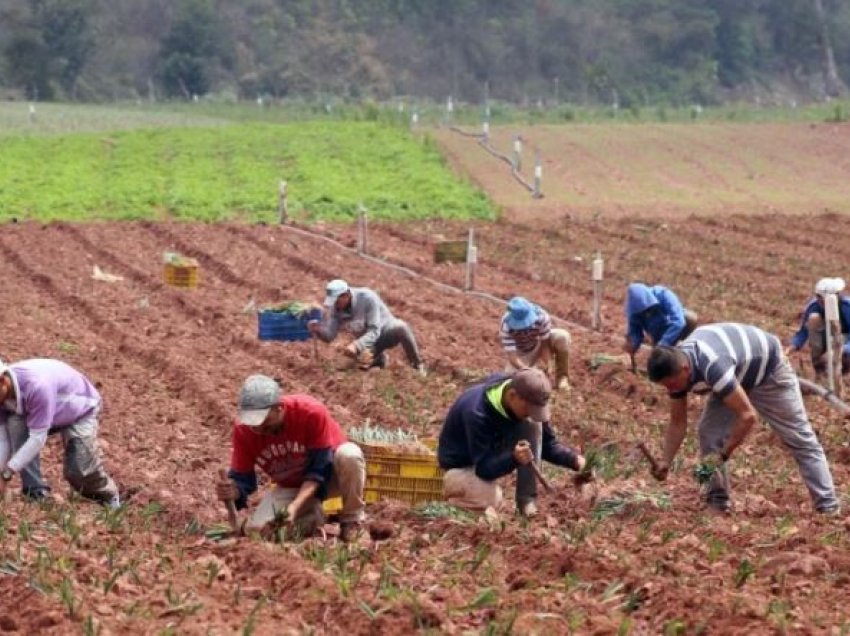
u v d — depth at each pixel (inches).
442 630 689.6
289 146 3949.3
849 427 1289.4
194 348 1676.9
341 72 7716.5
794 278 2338.8
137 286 2202.3
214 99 7135.8
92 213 3105.3
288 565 792.3
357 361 1505.9
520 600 738.2
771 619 703.1
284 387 1460.4
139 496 1037.2
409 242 2770.7
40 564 777.6
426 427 1274.6
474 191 3307.1
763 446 1224.8
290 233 2844.5
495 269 2423.7
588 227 2977.4
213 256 2501.2
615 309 2017.7
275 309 1708.9
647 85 7834.6
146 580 775.7
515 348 1355.8
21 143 4072.3
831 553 844.0
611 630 690.8
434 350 1657.2
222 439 1248.8
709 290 2188.7
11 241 2716.5
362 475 849.5
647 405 1398.9
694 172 3725.4
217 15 7854.3
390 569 773.3
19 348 1679.4
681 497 1024.2
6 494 966.4
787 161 3927.2
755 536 896.3
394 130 4244.6
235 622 709.3
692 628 693.3
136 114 5487.2
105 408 1352.1
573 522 917.2
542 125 4498.0
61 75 7470.5
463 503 903.7
